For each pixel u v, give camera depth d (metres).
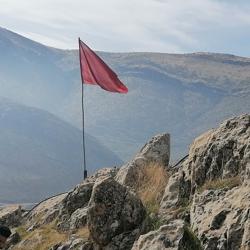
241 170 46.81
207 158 51.97
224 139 51.72
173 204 52.81
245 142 48.47
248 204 39.66
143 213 48.47
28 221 75.38
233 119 54.28
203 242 39.72
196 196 47.84
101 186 47.97
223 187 46.59
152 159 71.50
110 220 46.91
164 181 61.97
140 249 38.81
